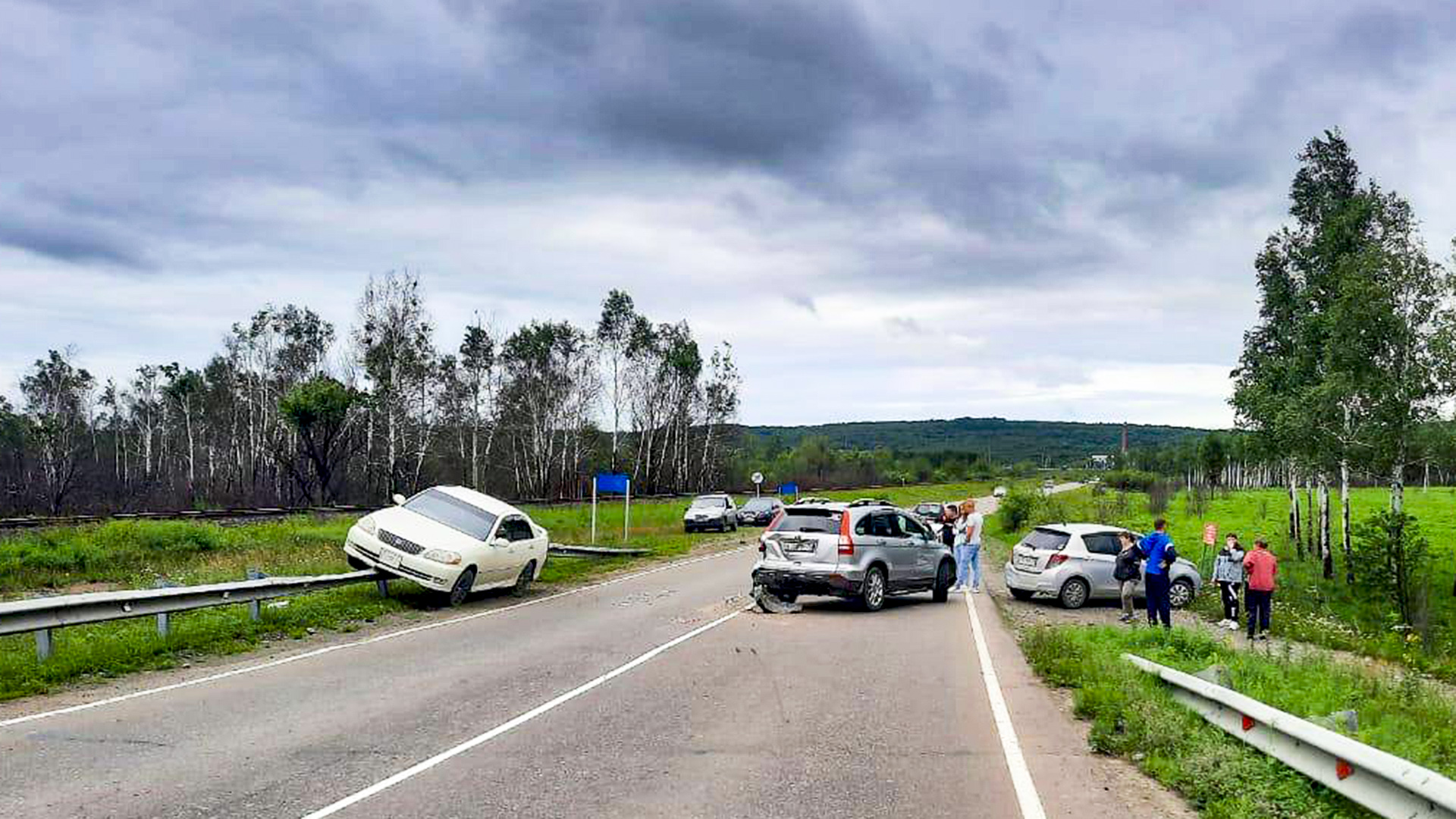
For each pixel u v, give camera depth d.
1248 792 6.61
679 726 8.77
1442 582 37.34
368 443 60.34
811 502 19.30
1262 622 19.09
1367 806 5.68
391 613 16.95
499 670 11.59
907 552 19.42
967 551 23.11
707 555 32.44
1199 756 7.41
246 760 7.42
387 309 57.50
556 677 11.12
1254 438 44.72
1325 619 24.36
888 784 7.05
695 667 11.89
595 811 6.30
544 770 7.24
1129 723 8.57
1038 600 23.02
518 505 46.94
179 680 10.79
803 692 10.44
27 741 7.96
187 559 23.62
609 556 29.94
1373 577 34.75
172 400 76.25
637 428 86.69
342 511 39.06
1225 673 9.25
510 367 75.44
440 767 7.29
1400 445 38.66
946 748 8.16
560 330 78.25
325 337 71.00
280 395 66.94
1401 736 8.45
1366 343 39.78
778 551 18.34
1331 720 7.75
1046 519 52.06
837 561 17.94
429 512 19.27
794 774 7.29
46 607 10.93
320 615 15.61
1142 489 94.44
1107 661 11.70
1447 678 16.39
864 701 10.07
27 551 22.17
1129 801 6.78
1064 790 7.00
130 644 11.94
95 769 7.10
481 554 18.38
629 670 11.66
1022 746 8.29
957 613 18.75
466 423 73.38
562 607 18.22
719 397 94.75
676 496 73.12
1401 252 40.28
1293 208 44.81
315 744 7.94
